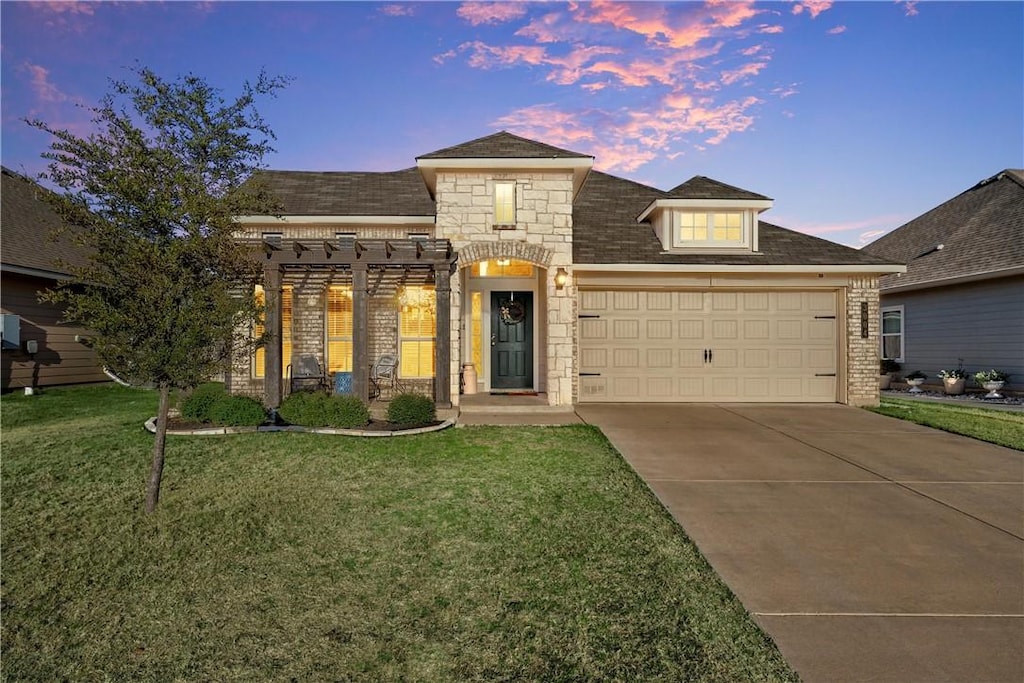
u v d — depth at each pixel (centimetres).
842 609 296
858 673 238
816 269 1055
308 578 326
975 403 1160
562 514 435
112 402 1064
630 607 293
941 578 334
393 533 394
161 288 427
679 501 480
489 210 991
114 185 417
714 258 1085
